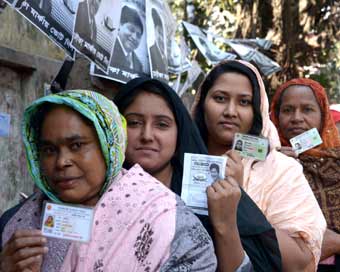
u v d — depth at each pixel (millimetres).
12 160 3822
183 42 4848
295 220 2184
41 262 1574
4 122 3176
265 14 7520
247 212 2004
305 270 2156
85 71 3244
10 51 3650
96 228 1603
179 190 2000
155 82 2027
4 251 1563
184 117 2045
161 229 1580
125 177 1703
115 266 1561
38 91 4082
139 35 3332
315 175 3055
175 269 1554
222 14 7707
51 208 1591
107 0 2578
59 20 2188
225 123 2389
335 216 2967
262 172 2275
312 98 3254
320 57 7695
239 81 2395
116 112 1696
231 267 1855
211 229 1913
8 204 3781
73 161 1624
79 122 1626
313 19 7457
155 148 1988
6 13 3742
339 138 3309
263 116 2457
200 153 2037
